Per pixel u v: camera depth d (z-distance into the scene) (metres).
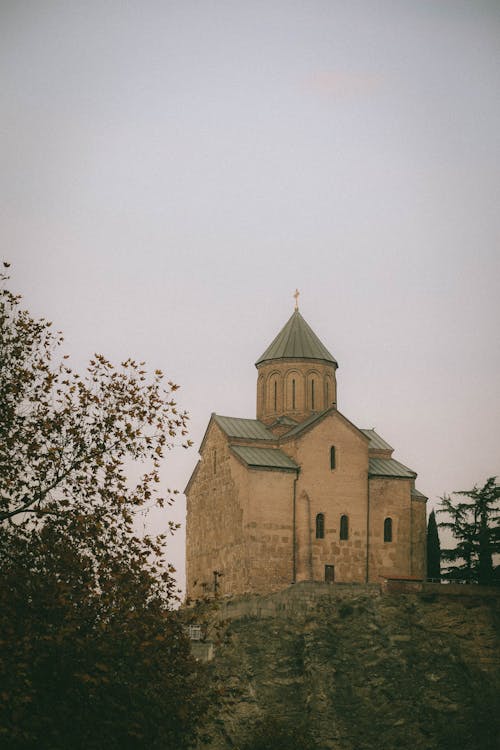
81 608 34.72
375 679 71.38
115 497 35.94
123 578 35.53
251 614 75.81
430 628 76.12
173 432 37.31
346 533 84.19
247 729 67.44
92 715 33.91
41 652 33.09
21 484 35.47
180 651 37.50
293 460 84.44
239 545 81.88
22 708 31.55
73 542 35.72
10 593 33.50
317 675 71.06
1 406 35.75
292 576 81.50
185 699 37.19
